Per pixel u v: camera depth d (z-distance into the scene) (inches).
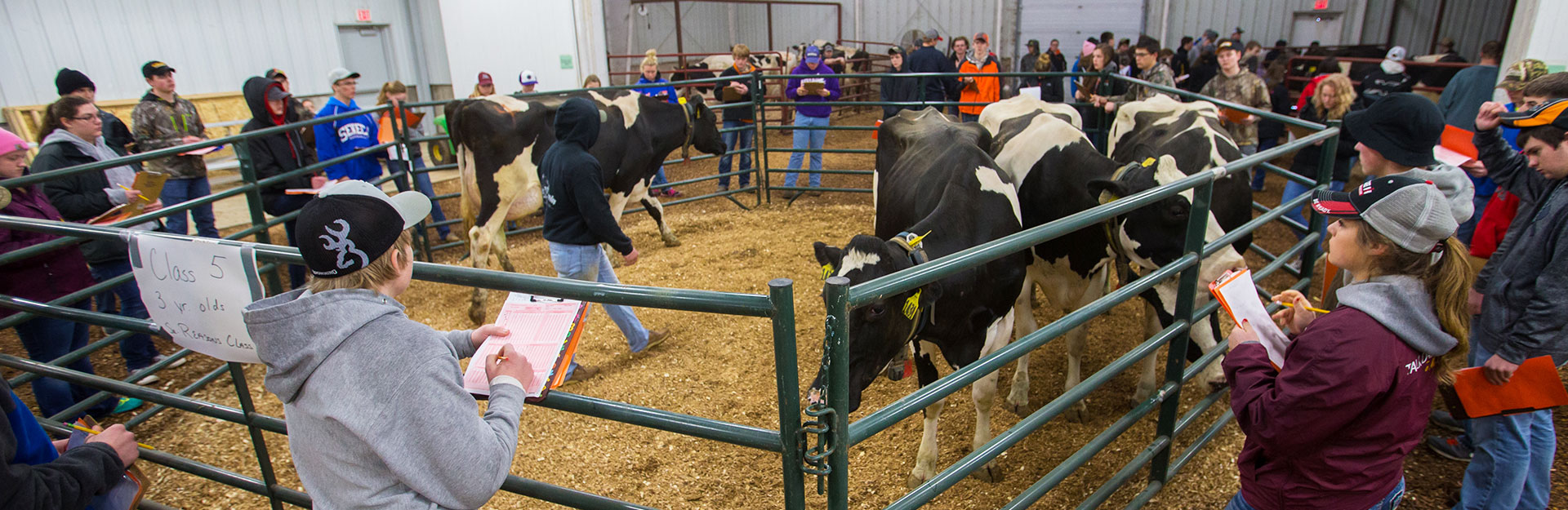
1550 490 110.5
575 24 409.4
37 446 64.3
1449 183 77.5
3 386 60.2
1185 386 140.2
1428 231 57.5
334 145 238.5
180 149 148.6
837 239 245.6
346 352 48.8
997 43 613.3
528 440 133.2
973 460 74.5
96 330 198.2
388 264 51.8
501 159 190.5
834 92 301.9
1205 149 137.5
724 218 277.3
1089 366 155.4
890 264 85.2
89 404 132.0
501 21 424.8
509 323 64.2
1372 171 102.4
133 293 156.9
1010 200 119.8
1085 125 297.0
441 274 66.1
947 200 110.8
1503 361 81.6
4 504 52.0
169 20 396.2
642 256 236.7
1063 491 113.5
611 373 158.1
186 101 204.5
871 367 87.2
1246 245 142.6
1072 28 591.2
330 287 50.7
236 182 387.5
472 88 449.7
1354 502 65.4
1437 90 359.6
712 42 679.7
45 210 132.6
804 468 60.7
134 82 391.2
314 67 458.0
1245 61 452.8
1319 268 204.4
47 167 142.6
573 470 124.6
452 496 50.8
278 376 49.9
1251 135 242.1
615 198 227.5
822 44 565.9
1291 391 61.2
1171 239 119.6
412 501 51.6
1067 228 72.1
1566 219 80.2
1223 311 172.9
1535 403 81.7
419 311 199.3
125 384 91.2
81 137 152.0
